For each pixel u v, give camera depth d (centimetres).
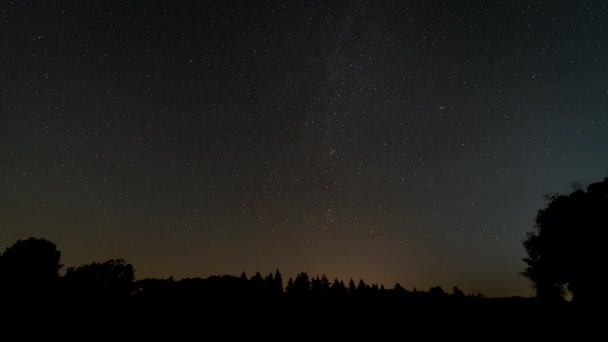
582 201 2045
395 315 2095
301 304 2755
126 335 1628
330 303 2762
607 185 2012
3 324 1628
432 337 1528
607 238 1889
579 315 1620
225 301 2772
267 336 1681
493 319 1739
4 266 2198
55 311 1970
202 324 1936
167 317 2119
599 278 1889
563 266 2053
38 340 1455
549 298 2111
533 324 1551
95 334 1608
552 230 2106
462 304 2192
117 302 2389
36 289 2166
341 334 1692
